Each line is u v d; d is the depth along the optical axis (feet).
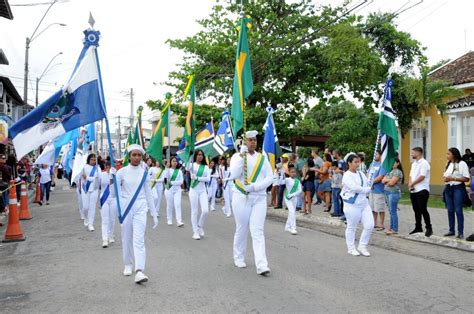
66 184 111.65
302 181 44.62
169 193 39.34
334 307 16.79
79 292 19.26
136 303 17.57
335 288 19.25
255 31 66.69
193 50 67.67
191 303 17.39
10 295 19.16
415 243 29.73
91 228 36.81
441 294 18.44
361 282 20.20
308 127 88.69
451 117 62.95
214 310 16.57
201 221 32.73
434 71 72.84
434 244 29.19
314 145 94.43
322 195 46.98
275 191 53.52
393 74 65.98
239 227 22.77
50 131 23.22
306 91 64.64
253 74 65.98
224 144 50.75
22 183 45.01
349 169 26.58
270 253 26.66
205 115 66.90
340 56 61.31
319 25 64.80
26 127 23.04
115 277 21.49
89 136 38.99
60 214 48.93
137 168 21.79
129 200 21.31
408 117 66.74
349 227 26.37
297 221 41.88
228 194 45.91
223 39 68.49
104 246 29.32
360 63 61.52
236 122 25.95
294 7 68.03
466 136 58.65
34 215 48.24
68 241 32.04
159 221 41.81
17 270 23.61
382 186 34.42
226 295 18.34
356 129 69.72
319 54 64.85
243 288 19.30
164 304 17.35
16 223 32.94
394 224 32.86
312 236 33.09
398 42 65.67
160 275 21.59
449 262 24.22
